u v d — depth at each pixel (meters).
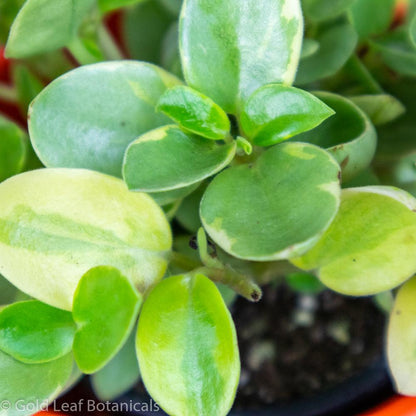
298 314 0.40
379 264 0.26
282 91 0.25
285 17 0.26
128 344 0.30
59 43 0.30
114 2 0.32
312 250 0.26
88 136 0.26
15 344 0.26
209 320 0.25
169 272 0.27
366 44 0.34
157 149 0.25
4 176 0.31
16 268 0.25
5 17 0.34
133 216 0.26
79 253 0.26
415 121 0.33
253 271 0.30
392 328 0.27
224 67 0.26
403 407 0.33
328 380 0.38
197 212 0.31
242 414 0.37
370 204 0.26
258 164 0.25
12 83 0.41
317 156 0.25
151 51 0.37
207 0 0.25
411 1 0.34
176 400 0.24
